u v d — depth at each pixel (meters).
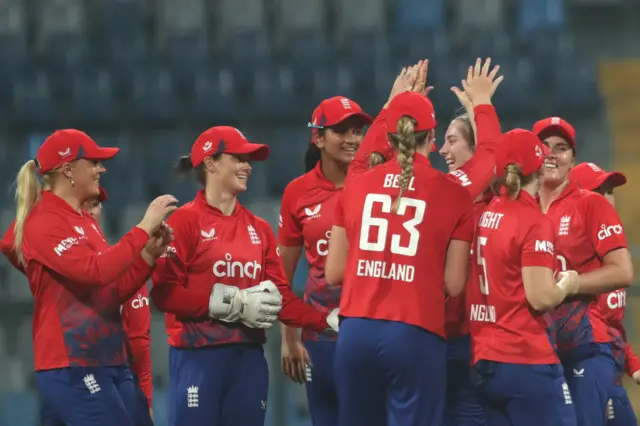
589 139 53.25
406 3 58.16
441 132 51.66
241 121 53.41
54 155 16.05
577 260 17.03
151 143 52.09
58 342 15.75
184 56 55.59
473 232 14.38
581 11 59.50
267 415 27.41
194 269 16.56
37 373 15.97
